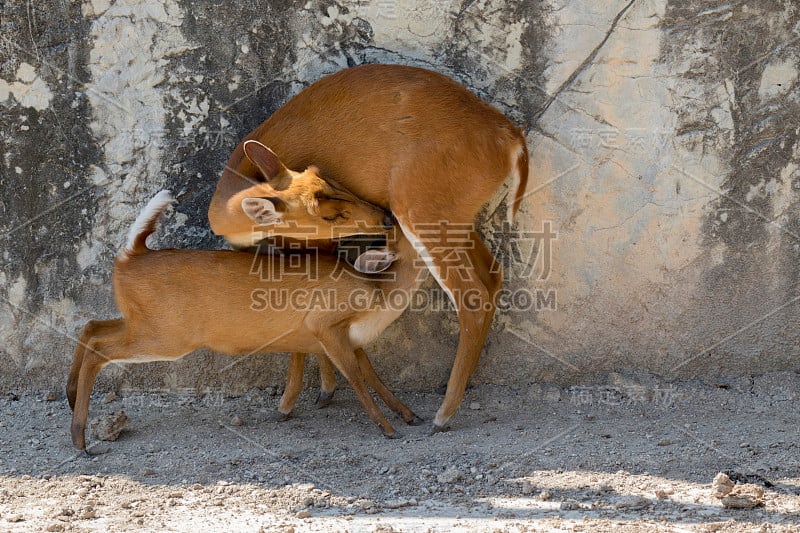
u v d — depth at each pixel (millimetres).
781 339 6324
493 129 5480
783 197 6180
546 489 4684
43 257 6246
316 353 5934
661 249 6238
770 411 5895
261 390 6398
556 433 5531
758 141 6121
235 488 4789
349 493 4715
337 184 5480
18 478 4980
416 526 4219
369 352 6363
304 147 5539
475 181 5469
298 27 6043
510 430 5625
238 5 6012
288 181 5309
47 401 6266
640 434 5488
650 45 6023
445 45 6047
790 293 6270
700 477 4812
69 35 6031
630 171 6152
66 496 4703
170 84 6098
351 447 5383
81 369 5527
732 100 6082
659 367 6367
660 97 6074
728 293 6277
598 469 4930
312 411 6117
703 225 6203
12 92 6078
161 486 4840
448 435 5562
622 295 6293
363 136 5492
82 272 6258
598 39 6023
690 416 5828
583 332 6340
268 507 4539
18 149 6137
